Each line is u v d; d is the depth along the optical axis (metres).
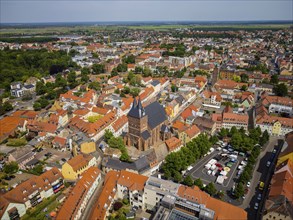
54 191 126.62
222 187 129.25
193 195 106.38
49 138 177.88
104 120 193.50
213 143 167.25
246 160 153.00
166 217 98.94
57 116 199.88
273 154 158.12
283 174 118.31
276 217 99.06
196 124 190.00
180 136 171.38
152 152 146.50
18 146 177.00
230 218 97.06
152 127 163.38
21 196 112.38
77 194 112.56
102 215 103.44
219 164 147.12
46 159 156.12
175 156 136.25
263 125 186.75
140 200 114.00
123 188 119.81
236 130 177.00
